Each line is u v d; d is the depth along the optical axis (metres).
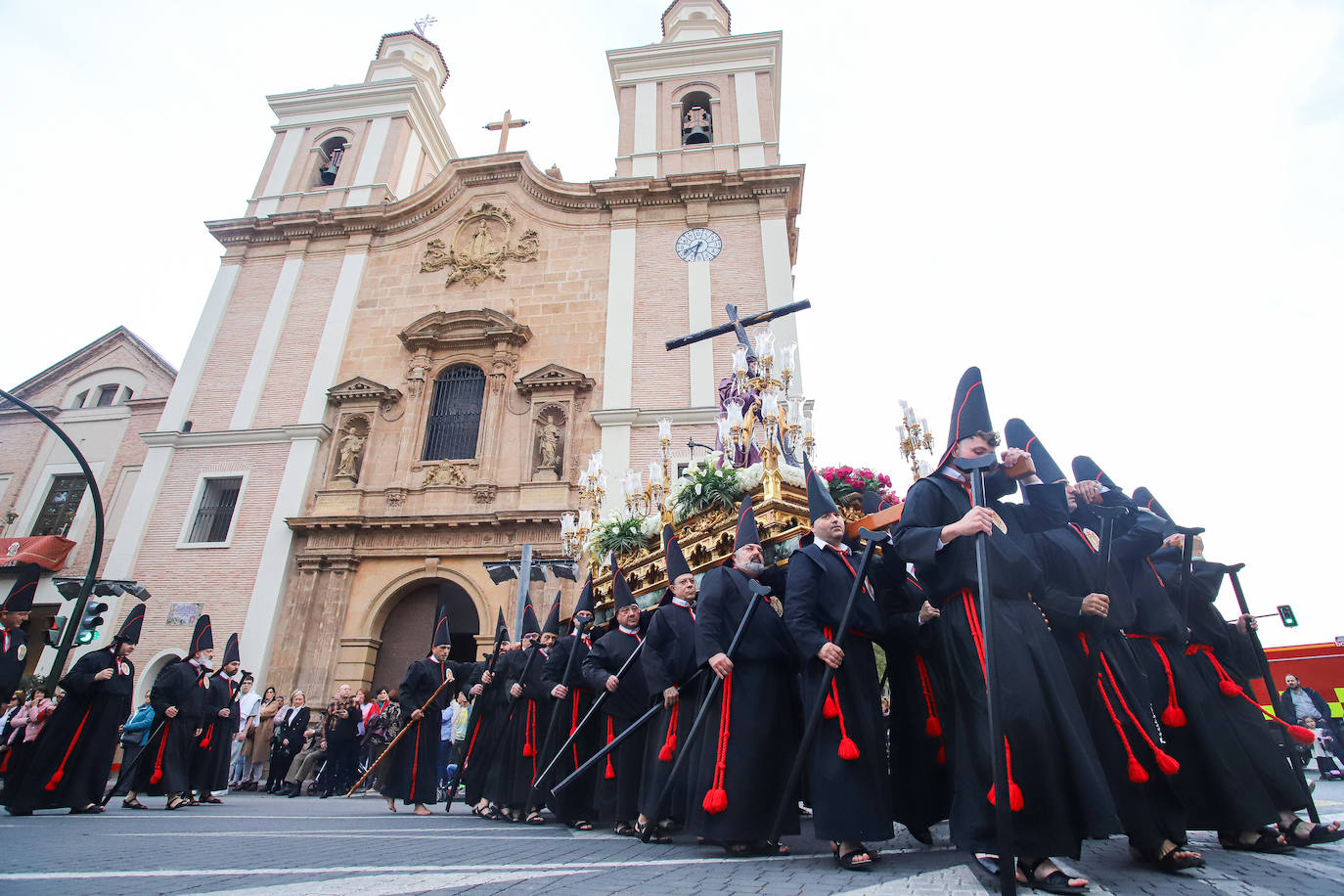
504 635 8.45
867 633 3.90
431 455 18.83
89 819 6.54
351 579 17.11
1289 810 3.67
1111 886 2.70
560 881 2.89
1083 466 4.53
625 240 21.02
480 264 21.31
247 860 3.62
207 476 18.86
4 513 22.17
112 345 25.02
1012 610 3.07
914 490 3.53
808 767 4.16
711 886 2.78
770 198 21.19
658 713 5.15
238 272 22.41
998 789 2.49
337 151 26.11
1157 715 3.78
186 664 8.58
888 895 2.57
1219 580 4.41
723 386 9.53
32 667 17.69
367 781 13.92
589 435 18.23
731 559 6.31
